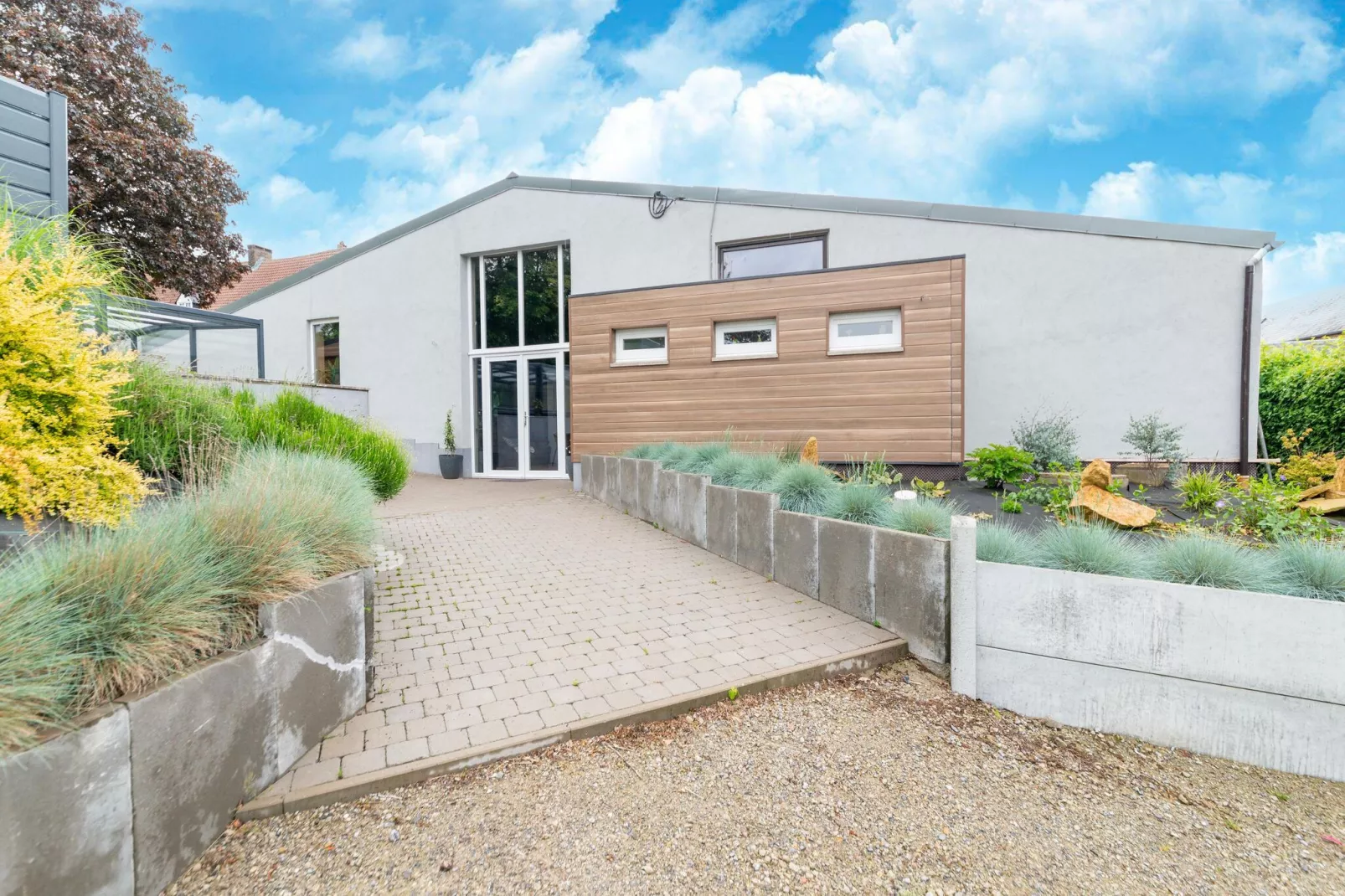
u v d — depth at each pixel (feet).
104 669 5.33
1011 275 29.53
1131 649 9.34
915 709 10.04
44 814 4.45
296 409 21.39
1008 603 10.20
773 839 6.75
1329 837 7.19
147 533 7.00
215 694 6.17
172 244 41.86
